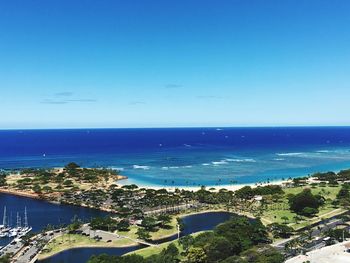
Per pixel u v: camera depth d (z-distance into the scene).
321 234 191.00
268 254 152.12
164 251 156.62
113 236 196.75
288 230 190.25
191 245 164.88
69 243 186.75
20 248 180.38
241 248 161.75
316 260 152.00
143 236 190.62
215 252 149.50
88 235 197.50
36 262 167.25
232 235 163.50
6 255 166.00
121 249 181.25
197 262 149.38
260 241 179.25
